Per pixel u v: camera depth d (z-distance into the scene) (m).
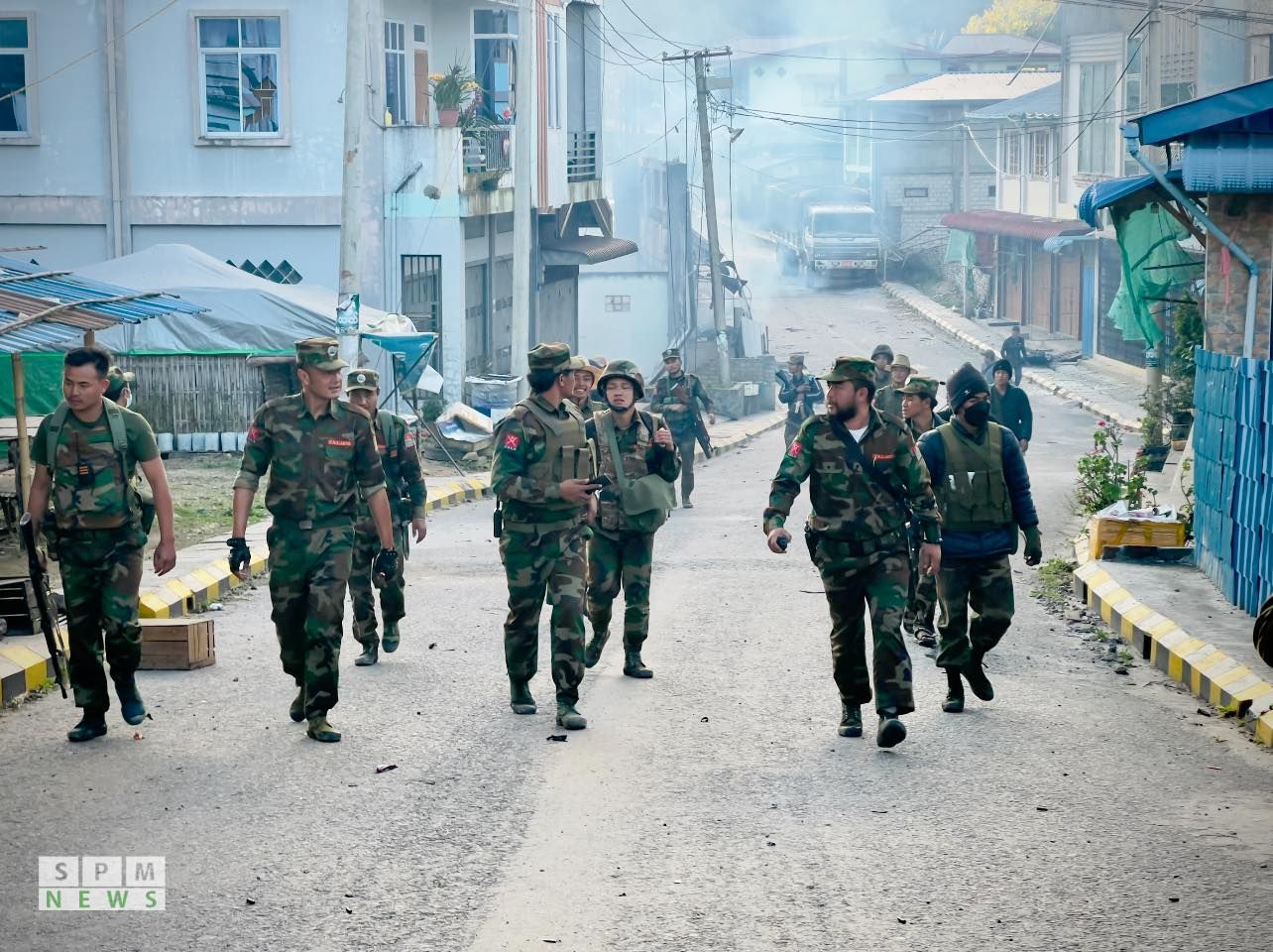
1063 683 11.40
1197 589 14.34
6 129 31.08
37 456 9.48
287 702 10.59
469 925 6.55
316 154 30.94
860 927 6.55
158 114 30.95
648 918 6.64
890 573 9.30
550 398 9.81
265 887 7.00
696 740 9.59
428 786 8.54
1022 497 10.20
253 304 27.08
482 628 13.49
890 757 9.23
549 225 40.59
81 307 16.20
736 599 15.09
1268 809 8.26
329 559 9.42
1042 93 59.81
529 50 27.42
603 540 11.24
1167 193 19.72
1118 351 48.12
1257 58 35.34
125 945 6.34
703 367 48.91
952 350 54.38
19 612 11.94
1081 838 7.74
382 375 29.47
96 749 9.34
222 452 27.52
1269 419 12.65
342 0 30.53
